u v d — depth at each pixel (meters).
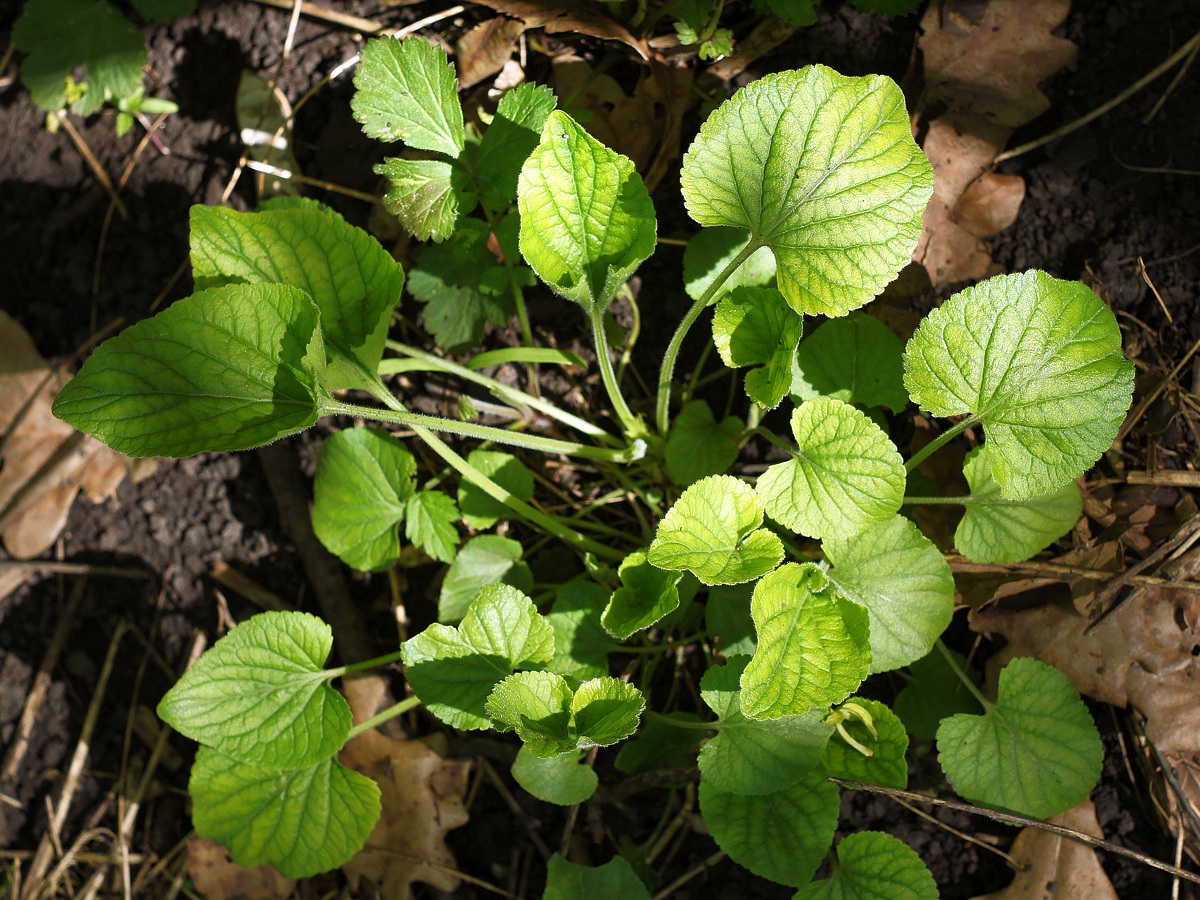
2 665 0.40
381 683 0.36
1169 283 0.35
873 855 0.30
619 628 0.29
